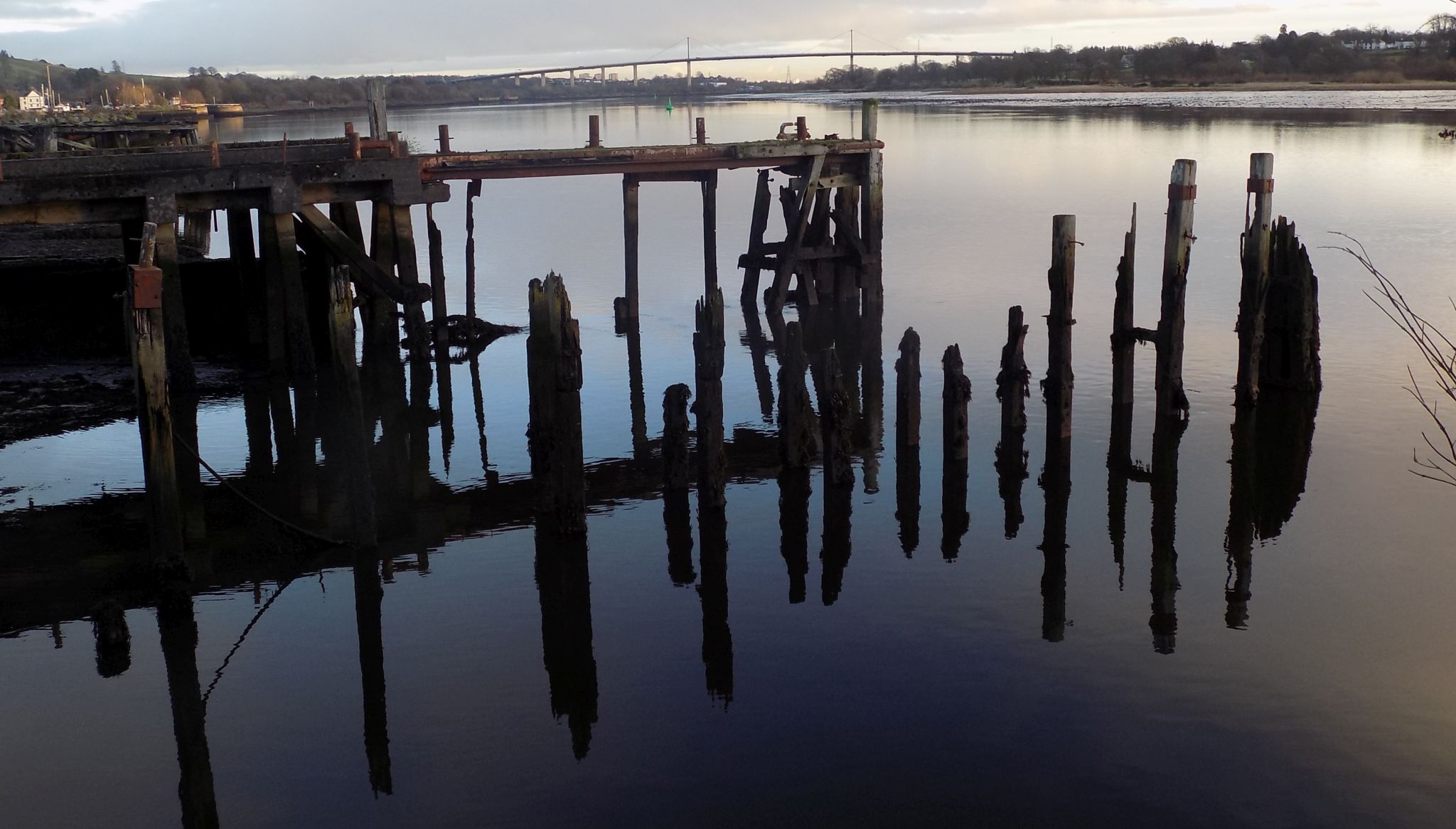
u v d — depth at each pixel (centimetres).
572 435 1460
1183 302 1784
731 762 1004
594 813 940
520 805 955
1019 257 3225
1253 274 1823
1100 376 2100
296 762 1027
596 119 2553
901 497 1600
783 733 1045
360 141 2272
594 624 1266
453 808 954
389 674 1171
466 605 1316
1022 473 1672
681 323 2656
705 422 1527
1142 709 1067
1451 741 1005
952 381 1675
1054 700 1085
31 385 2088
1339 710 1056
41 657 1217
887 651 1189
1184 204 1741
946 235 3609
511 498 1636
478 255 3566
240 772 1014
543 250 3638
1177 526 1481
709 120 12244
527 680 1155
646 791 966
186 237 3628
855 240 2659
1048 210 4019
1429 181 4212
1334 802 930
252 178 2073
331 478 1720
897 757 1003
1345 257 2923
